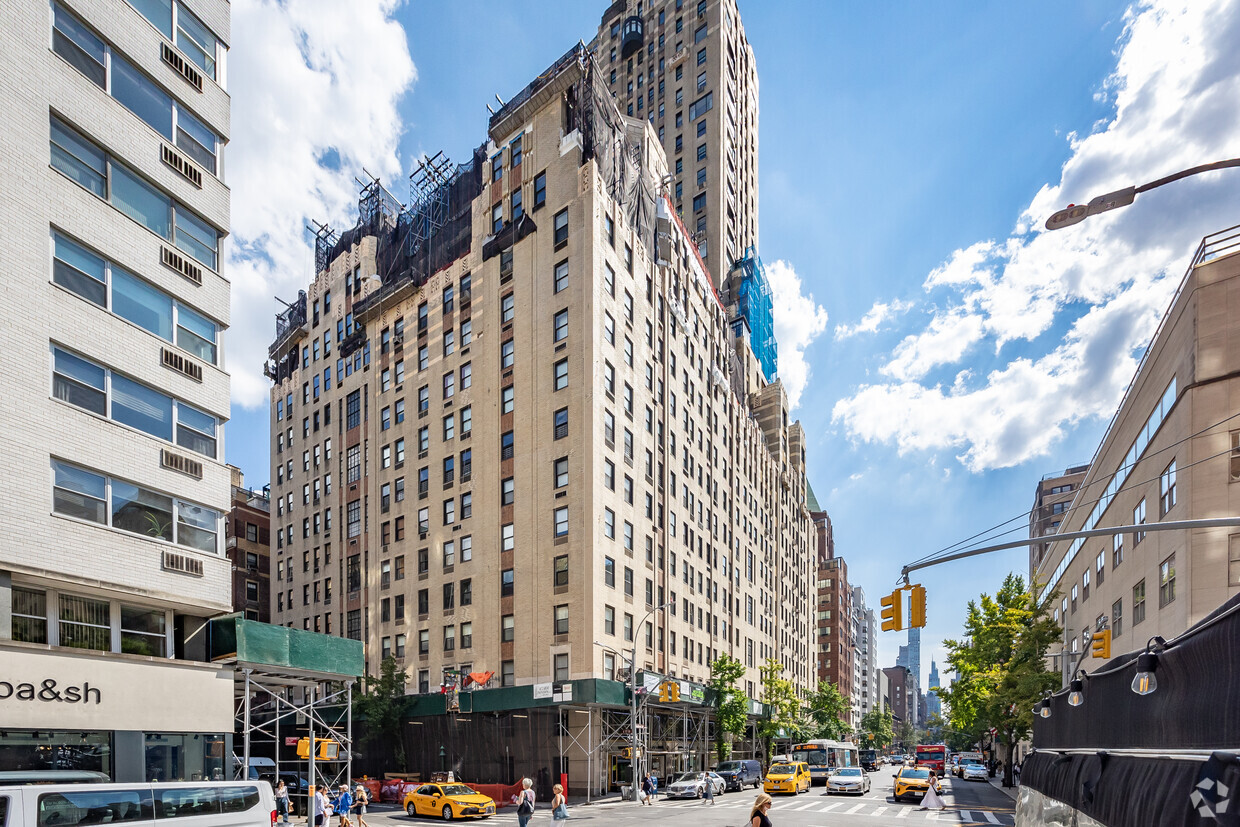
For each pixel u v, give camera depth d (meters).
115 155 18.81
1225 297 24.86
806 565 95.38
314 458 58.84
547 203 44.72
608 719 39.41
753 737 63.09
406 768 41.97
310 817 19.70
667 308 52.50
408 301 52.56
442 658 44.09
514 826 25.48
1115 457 35.31
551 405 41.97
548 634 39.16
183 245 20.67
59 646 16.42
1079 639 44.78
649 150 54.66
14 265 16.19
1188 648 5.84
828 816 26.73
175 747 18.47
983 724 68.88
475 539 43.94
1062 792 10.09
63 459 16.69
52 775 12.13
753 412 82.88
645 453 46.78
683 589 50.81
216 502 20.34
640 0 95.81
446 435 47.62
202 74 21.66
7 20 16.62
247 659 20.17
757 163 101.69
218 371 21.08
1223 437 24.36
